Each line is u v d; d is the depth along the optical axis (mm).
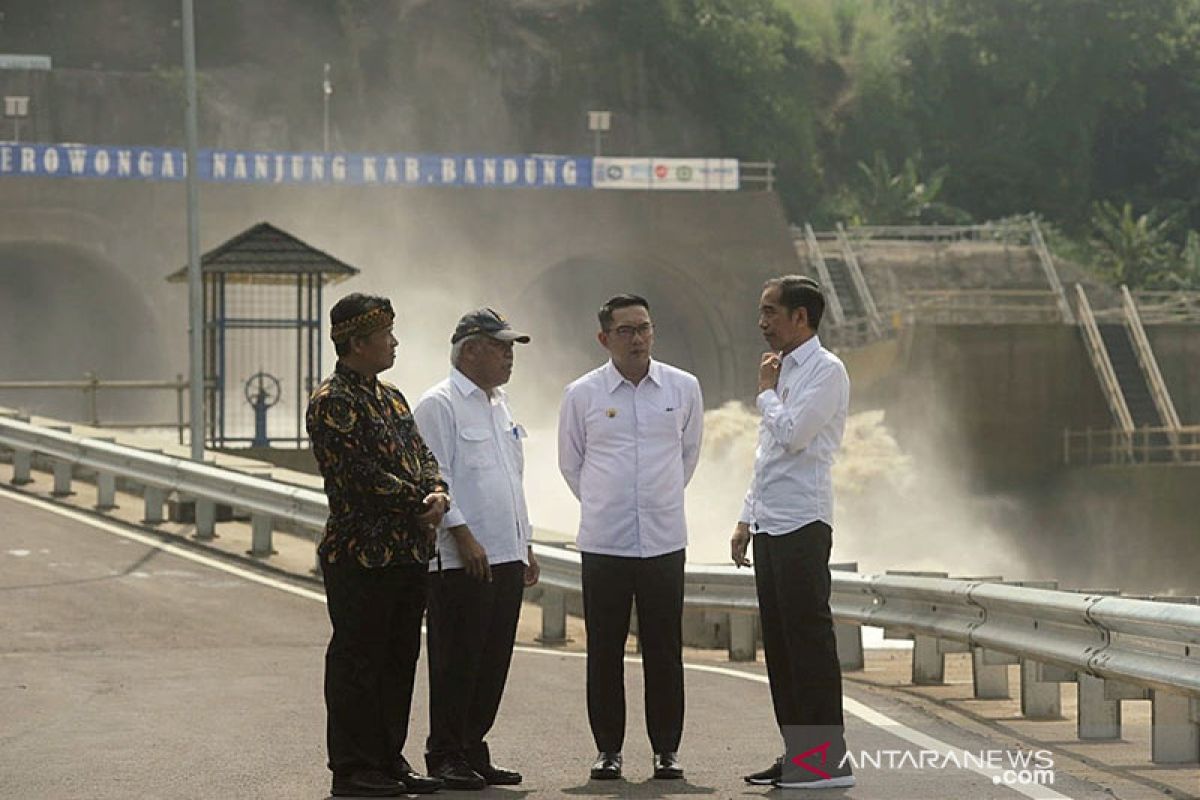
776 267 95438
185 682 19734
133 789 13633
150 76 129625
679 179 94188
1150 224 158375
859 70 160000
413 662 13445
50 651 22297
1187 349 90312
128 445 43531
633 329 14594
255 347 86062
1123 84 163750
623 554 14414
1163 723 14602
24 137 126250
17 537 32844
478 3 139250
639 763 15125
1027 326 84688
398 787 13312
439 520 13281
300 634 24047
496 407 14570
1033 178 161625
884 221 148125
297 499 29641
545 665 21859
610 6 146375
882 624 19719
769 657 13836
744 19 153625
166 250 88812
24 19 136250
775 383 13688
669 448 14625
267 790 13578
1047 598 15727
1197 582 78750
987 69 163000
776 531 13586
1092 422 85312
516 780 14062
